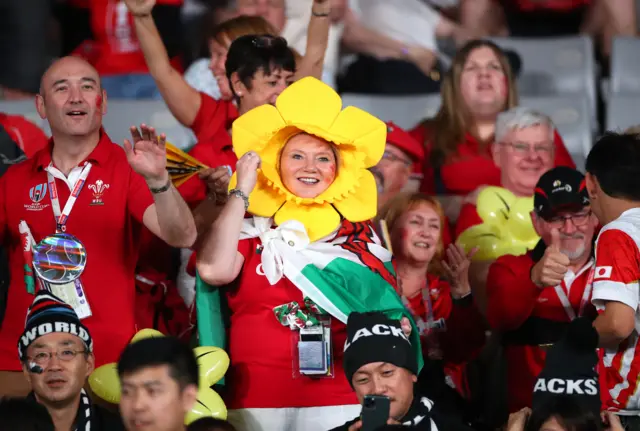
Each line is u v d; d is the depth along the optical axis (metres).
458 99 21.48
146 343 13.01
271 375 14.97
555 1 27.92
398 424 12.88
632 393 14.89
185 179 15.77
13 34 24.48
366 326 14.11
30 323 14.56
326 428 14.91
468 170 21.06
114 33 25.03
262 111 15.71
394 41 26.56
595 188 15.20
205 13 25.41
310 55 18.77
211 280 14.95
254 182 14.98
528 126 20.41
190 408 13.22
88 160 15.69
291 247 15.18
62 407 14.50
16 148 18.89
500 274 16.84
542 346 16.53
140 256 17.09
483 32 27.59
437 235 17.78
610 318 14.46
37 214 15.62
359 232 15.61
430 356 17.34
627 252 14.56
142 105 22.89
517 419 13.76
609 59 27.88
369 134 15.71
